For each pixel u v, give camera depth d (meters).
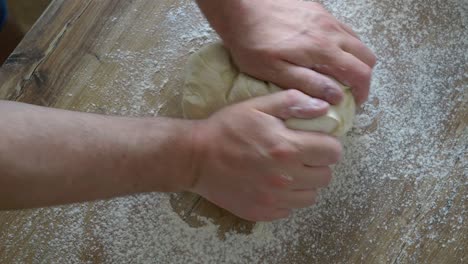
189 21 0.84
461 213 0.72
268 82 0.68
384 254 0.71
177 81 0.81
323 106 0.62
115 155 0.58
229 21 0.68
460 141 0.75
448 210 0.72
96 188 0.58
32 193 0.53
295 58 0.66
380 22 0.82
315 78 0.64
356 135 0.76
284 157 0.61
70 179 0.55
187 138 0.63
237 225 0.74
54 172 0.53
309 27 0.68
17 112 0.53
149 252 0.74
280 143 0.61
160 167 0.62
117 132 0.59
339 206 0.74
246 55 0.68
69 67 0.82
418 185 0.74
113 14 0.84
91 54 0.82
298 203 0.67
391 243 0.72
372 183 0.74
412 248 0.71
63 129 0.55
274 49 0.66
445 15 0.81
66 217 0.76
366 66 0.67
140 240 0.74
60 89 0.81
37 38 0.83
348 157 0.75
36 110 0.55
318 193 0.74
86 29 0.83
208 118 0.66
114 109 0.80
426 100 0.77
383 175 0.74
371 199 0.74
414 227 0.72
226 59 0.71
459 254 0.70
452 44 0.80
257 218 0.68
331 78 0.66
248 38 0.67
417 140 0.76
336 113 0.64
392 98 0.78
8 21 1.13
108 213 0.76
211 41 0.82
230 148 0.62
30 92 0.81
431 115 0.77
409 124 0.76
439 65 0.79
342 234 0.73
